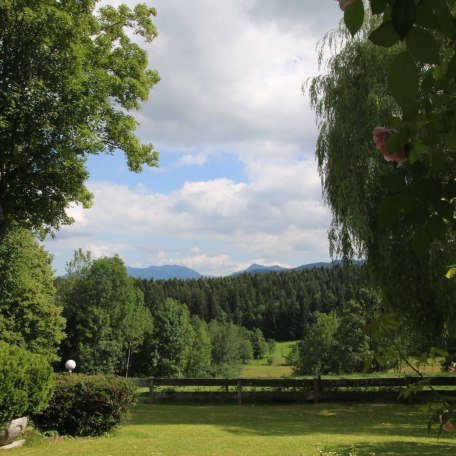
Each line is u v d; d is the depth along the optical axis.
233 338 63.84
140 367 54.62
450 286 12.35
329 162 14.06
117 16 17.34
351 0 1.21
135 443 9.16
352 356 30.06
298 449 8.29
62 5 15.41
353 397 16.36
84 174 16.45
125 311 50.56
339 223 14.58
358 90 13.95
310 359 39.66
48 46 14.62
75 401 10.07
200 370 55.09
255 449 8.39
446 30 1.08
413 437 9.62
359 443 8.77
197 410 15.25
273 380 16.89
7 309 30.92
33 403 8.84
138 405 16.67
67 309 49.19
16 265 21.81
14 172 15.72
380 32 1.13
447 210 1.42
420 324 13.01
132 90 16.73
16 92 14.12
